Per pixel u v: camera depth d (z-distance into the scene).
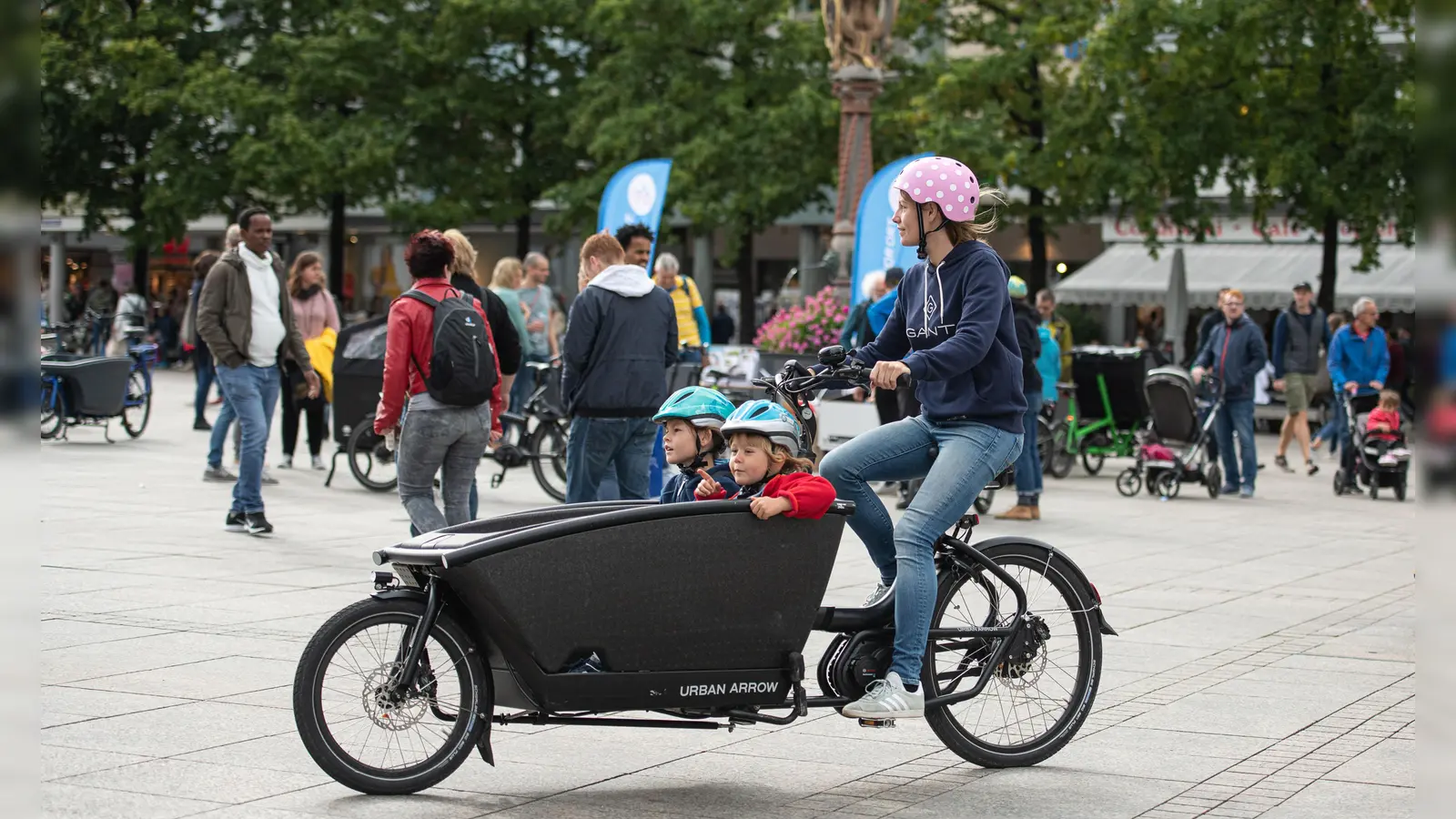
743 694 6.89
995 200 7.50
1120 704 8.78
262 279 14.59
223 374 14.40
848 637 7.34
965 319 7.12
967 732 7.38
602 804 6.61
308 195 44.75
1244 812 6.67
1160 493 21.33
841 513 7.04
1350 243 37.62
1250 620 11.62
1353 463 21.95
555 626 6.53
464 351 10.57
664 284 20.03
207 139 47.03
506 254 59.41
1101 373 23.92
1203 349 21.98
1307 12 36.00
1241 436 21.58
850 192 26.92
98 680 8.58
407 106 44.72
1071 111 36.81
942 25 40.66
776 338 24.25
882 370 6.97
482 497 18.39
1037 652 7.53
